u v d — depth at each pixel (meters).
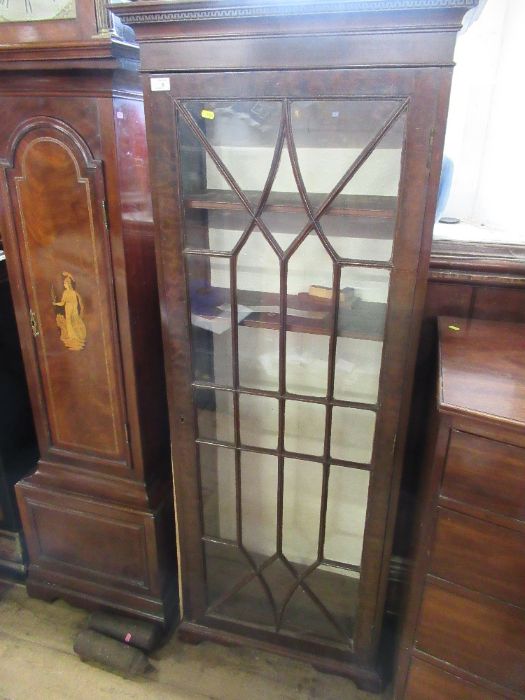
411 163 0.91
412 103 0.87
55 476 1.48
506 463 0.87
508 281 1.19
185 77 0.96
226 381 1.24
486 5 1.31
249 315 1.16
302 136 0.97
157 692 1.38
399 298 1.01
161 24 0.92
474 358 1.02
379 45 0.85
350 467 1.21
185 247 1.09
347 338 1.12
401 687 1.17
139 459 1.39
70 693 1.37
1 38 1.08
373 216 0.98
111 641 1.45
